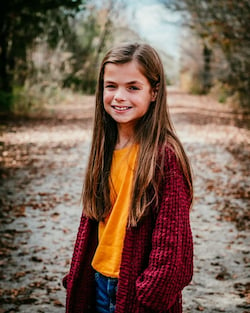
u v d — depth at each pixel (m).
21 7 16.09
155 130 1.69
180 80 56.50
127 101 1.69
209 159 10.55
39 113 20.03
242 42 15.30
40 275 4.42
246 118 18.94
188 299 3.92
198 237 5.46
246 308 3.75
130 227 1.60
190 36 29.70
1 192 7.55
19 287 4.14
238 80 18.30
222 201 7.01
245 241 5.32
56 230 5.75
